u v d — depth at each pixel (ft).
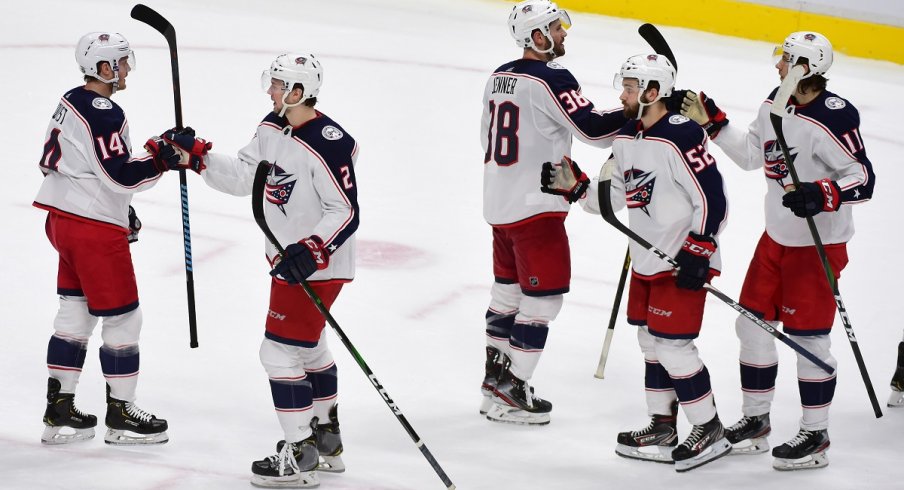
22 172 89.81
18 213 81.46
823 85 51.52
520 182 55.72
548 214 55.47
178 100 50.47
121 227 50.26
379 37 141.18
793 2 153.38
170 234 80.18
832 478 51.55
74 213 49.21
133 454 50.42
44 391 56.80
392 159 101.71
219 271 74.38
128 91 112.27
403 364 63.36
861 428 57.72
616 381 62.69
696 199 49.19
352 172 47.55
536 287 55.93
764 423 54.54
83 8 141.49
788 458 52.31
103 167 48.29
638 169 50.37
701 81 133.08
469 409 58.75
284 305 47.75
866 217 95.61
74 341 50.93
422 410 58.18
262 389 58.90
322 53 132.36
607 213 49.57
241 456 51.19
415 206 90.79
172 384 58.44
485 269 78.64
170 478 47.78
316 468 48.57
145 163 49.01
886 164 110.42
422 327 68.33
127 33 133.18
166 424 51.83
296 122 47.37
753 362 54.13
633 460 53.31
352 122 110.42
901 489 50.37
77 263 49.70
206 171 49.14
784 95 49.24
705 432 51.78
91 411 55.21
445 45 139.95
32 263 73.05
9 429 52.11
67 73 116.26
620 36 151.02
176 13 144.15
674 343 50.98
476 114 116.67
